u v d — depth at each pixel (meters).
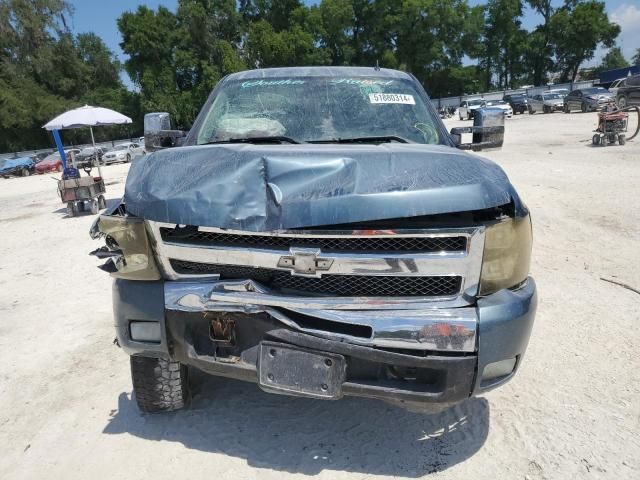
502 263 2.26
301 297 2.26
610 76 51.53
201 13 55.03
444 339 2.17
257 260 2.27
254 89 3.60
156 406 2.99
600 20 65.25
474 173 2.28
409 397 2.22
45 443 2.90
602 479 2.49
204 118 3.56
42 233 9.52
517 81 72.62
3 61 55.00
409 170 2.24
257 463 2.65
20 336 4.43
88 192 11.09
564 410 3.04
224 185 2.23
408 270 2.18
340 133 3.26
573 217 7.57
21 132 53.81
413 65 63.91
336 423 2.98
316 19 58.56
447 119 45.44
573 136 19.78
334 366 2.22
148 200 2.33
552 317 4.28
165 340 2.50
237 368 2.41
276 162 2.23
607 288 4.86
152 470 2.62
